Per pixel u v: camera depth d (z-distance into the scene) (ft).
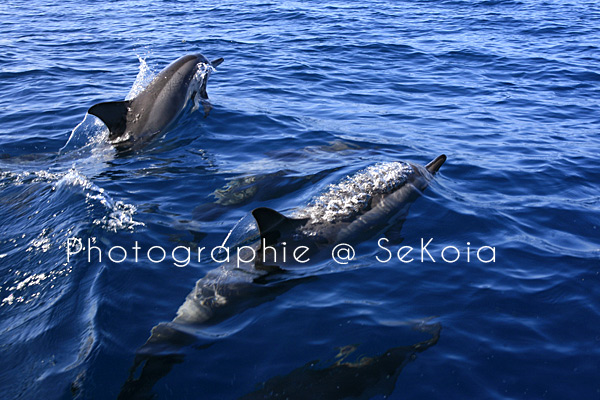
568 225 20.04
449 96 39.09
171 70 30.12
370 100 37.14
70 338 13.44
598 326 14.51
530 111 35.94
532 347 13.66
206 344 13.33
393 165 21.04
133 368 12.50
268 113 32.37
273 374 12.50
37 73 41.45
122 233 18.11
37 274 16.02
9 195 21.03
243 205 20.48
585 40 59.26
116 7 77.82
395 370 12.75
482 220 19.83
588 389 12.43
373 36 58.65
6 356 12.92
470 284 16.14
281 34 58.49
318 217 17.35
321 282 15.80
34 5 79.41
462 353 13.37
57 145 27.09
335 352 13.24
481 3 83.30
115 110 27.35
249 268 15.69
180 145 27.07
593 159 26.86
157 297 14.96
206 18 68.54
